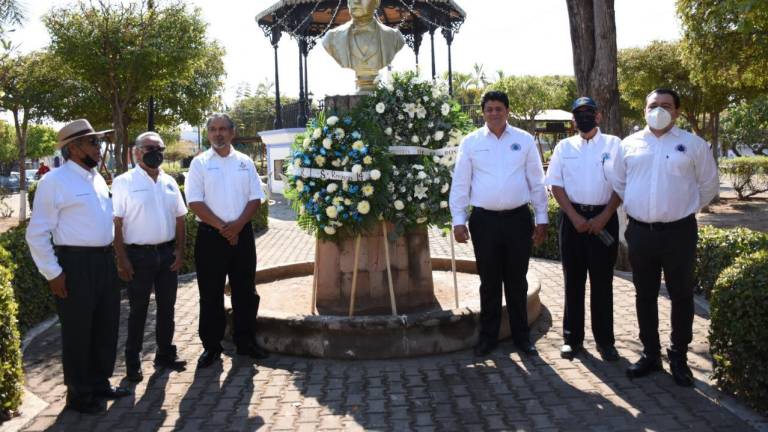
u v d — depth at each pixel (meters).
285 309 5.72
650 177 4.07
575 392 4.06
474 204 4.75
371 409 3.88
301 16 17.05
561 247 4.84
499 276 4.80
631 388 4.10
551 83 30.67
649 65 17.27
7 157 39.69
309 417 3.79
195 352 5.08
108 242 4.03
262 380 4.41
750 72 11.92
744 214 15.27
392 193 5.13
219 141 4.66
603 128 7.92
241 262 4.78
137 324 4.45
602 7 7.76
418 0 16.12
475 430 3.57
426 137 5.28
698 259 6.52
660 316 5.67
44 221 3.74
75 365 3.88
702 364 4.47
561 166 4.71
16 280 5.63
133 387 4.33
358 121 5.16
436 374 4.45
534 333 5.34
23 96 15.13
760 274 3.77
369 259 5.58
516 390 4.12
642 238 4.14
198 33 13.47
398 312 5.50
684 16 11.55
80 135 3.85
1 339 3.77
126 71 12.61
